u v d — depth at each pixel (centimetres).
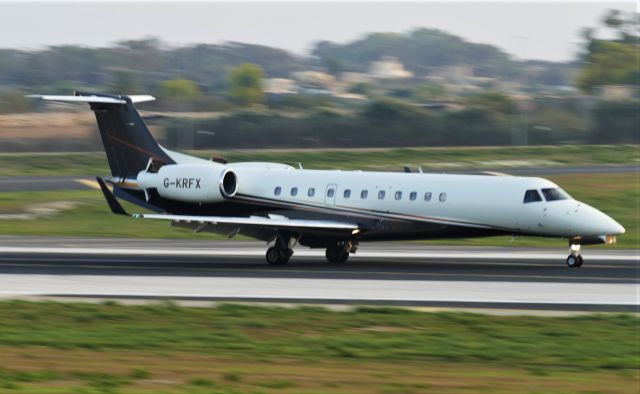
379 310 9050
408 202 13138
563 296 10062
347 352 7275
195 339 7806
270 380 6228
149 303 9669
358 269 12550
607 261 13562
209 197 14138
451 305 9531
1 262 13488
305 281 11281
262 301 9825
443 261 13650
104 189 13088
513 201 12575
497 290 10488
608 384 6250
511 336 7938
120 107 14775
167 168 14450
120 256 14425
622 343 7681
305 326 8400
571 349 7450
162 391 5853
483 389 6019
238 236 17875
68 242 16788
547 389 6056
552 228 12469
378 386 6072
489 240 17012
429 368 6750
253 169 14550
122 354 7200
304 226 13025
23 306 9412
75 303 9600
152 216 13012
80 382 6156
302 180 13988
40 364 6806
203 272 12250
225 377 6288
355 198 13525
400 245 16438
